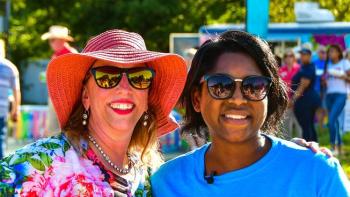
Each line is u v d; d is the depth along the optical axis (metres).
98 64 3.77
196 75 3.63
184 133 4.02
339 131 13.89
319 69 17.22
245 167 3.51
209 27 18.12
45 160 3.49
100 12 27.00
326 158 3.45
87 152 3.72
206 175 3.60
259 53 3.50
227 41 3.54
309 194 3.38
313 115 13.06
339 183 3.36
